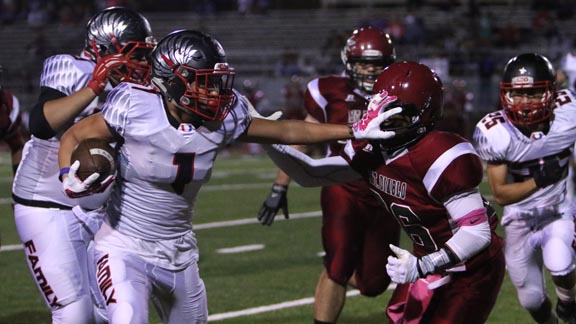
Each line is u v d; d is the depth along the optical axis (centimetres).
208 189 1950
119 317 565
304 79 3048
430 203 583
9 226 1476
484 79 2912
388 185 596
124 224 590
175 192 583
